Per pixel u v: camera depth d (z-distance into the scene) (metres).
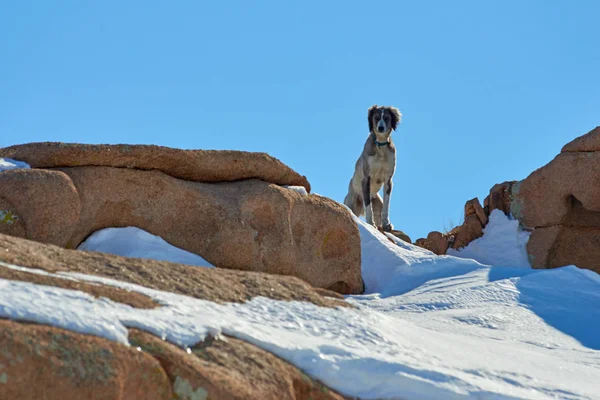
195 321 19.92
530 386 23.39
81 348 16.17
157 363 17.03
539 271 45.78
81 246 36.12
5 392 15.03
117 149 37.44
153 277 24.41
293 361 20.55
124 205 37.34
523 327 35.72
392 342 24.25
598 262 65.31
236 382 18.05
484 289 42.03
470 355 25.89
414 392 20.69
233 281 26.45
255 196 40.53
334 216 44.62
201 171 40.59
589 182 63.75
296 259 42.47
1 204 33.62
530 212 68.25
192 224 38.75
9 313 16.44
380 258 50.34
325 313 25.42
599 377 26.92
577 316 37.97
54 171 35.38
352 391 20.52
